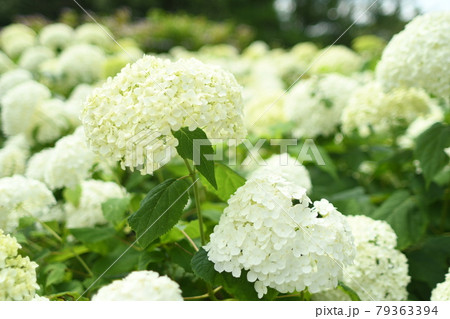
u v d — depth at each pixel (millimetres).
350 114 2912
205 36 9641
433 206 2510
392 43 2346
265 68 5910
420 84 2223
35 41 6836
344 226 1537
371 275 1798
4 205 1971
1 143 3900
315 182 2900
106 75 4582
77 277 2148
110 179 2426
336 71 4527
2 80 3963
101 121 1522
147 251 1782
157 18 10453
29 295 1448
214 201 2637
